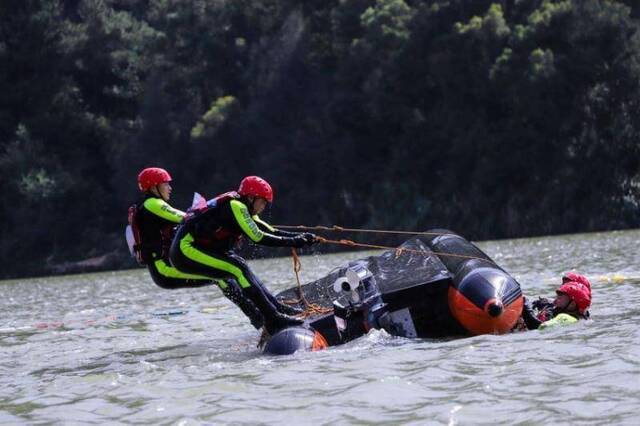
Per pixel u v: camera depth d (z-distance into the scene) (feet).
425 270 135.03
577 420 78.43
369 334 129.39
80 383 113.91
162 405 94.84
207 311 207.72
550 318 135.33
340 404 89.35
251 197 132.98
